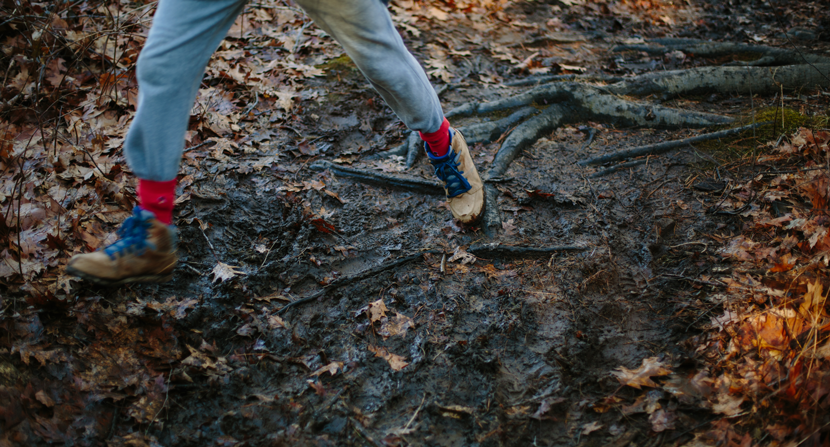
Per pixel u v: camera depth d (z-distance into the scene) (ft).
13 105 10.39
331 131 11.23
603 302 7.64
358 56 6.16
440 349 6.93
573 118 12.35
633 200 9.70
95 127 10.30
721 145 11.12
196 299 7.30
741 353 6.54
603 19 18.62
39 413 5.78
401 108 6.91
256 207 9.04
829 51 15.61
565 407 6.28
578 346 7.00
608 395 6.38
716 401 6.11
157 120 5.35
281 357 6.82
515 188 9.99
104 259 5.82
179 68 5.24
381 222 9.10
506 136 11.54
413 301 7.61
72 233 7.83
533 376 6.63
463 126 11.62
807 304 6.80
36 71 10.88
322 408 6.24
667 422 6.01
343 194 9.64
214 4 5.18
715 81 13.56
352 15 5.79
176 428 5.95
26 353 6.13
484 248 8.43
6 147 9.27
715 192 9.71
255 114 11.34
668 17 19.47
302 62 13.34
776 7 20.29
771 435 5.63
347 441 5.94
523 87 13.46
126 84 11.42
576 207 9.53
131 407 6.00
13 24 11.99
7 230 7.60
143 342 6.68
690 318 7.25
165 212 5.93
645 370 6.59
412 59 6.73
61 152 9.36
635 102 12.56
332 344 7.04
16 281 6.93
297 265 8.11
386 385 6.55
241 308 7.33
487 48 15.47
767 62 15.20
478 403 6.33
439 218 9.22
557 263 8.25
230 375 6.49
